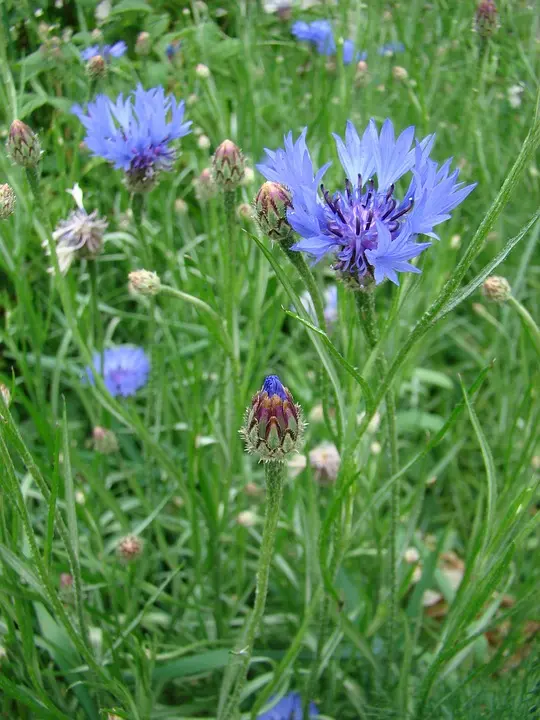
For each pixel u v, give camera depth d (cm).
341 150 14
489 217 12
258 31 34
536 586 20
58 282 20
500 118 33
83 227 21
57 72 27
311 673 19
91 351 22
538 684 18
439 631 24
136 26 31
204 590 23
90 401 27
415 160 12
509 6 28
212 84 29
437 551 22
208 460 27
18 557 15
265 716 20
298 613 22
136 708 17
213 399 25
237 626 24
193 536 22
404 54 32
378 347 15
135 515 27
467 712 18
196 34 31
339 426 17
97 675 16
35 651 18
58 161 24
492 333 32
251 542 26
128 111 21
